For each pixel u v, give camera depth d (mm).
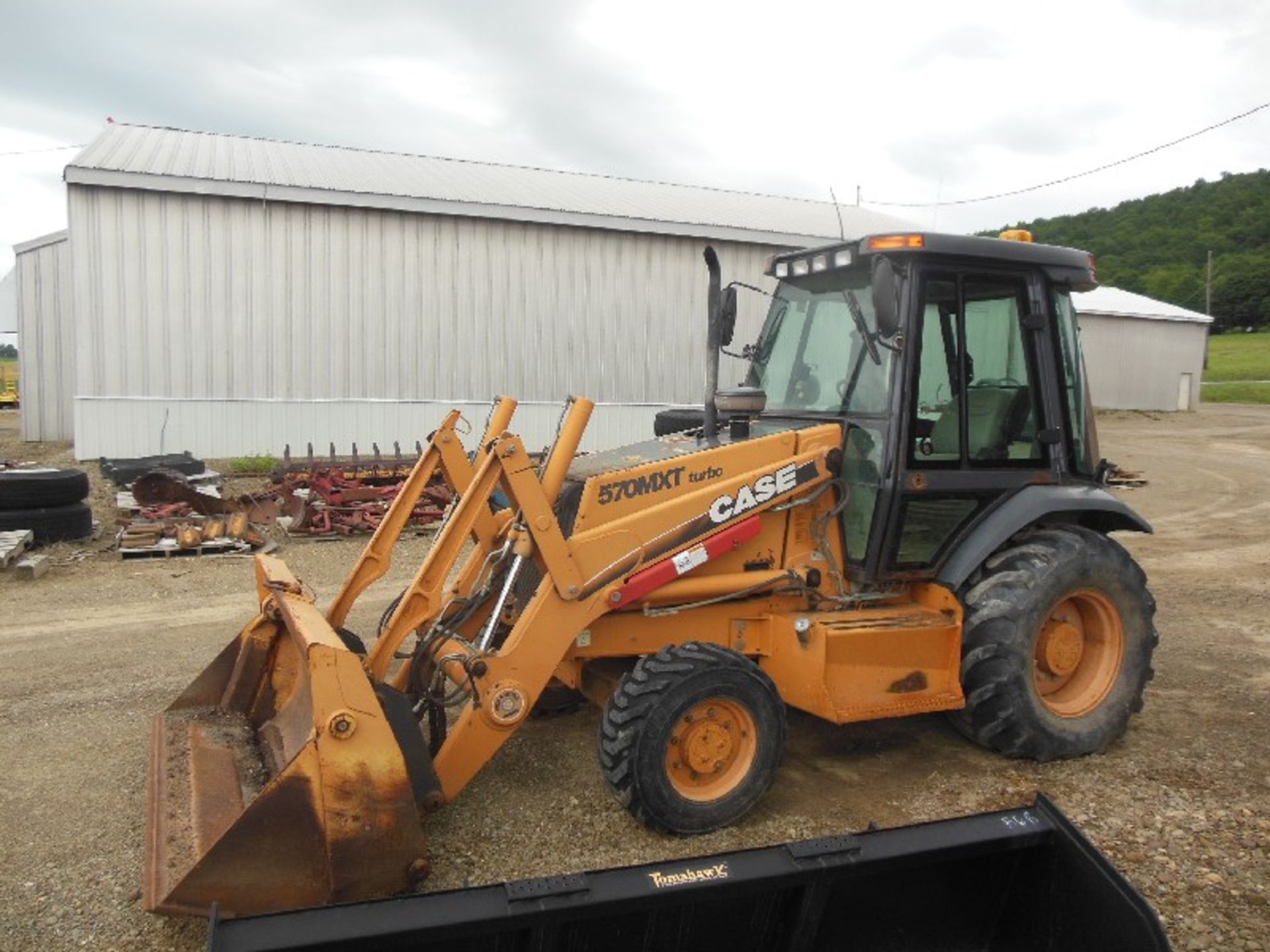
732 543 4395
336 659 3312
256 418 15875
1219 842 4070
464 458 4695
